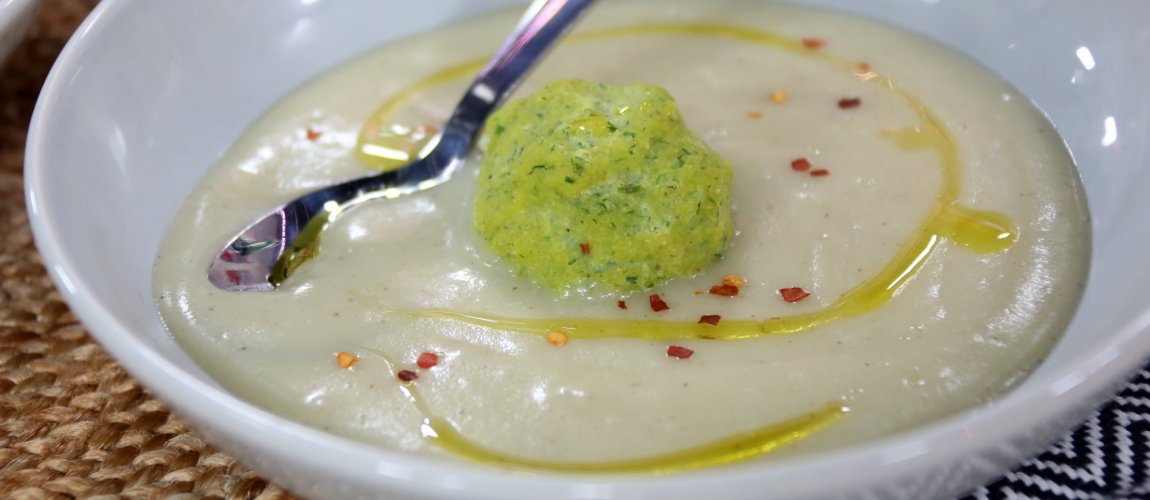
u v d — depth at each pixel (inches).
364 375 8.7
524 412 8.5
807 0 11.8
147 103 9.9
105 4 9.6
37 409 9.1
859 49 11.3
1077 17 10.2
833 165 10.1
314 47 11.2
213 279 9.4
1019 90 10.5
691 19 11.8
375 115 10.9
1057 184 9.7
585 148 9.0
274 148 10.6
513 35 11.0
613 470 8.1
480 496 6.7
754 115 10.6
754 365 8.7
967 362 8.6
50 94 9.0
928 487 7.0
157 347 8.6
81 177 9.0
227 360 8.9
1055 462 8.3
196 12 10.4
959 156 10.1
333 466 6.9
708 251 9.3
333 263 9.6
